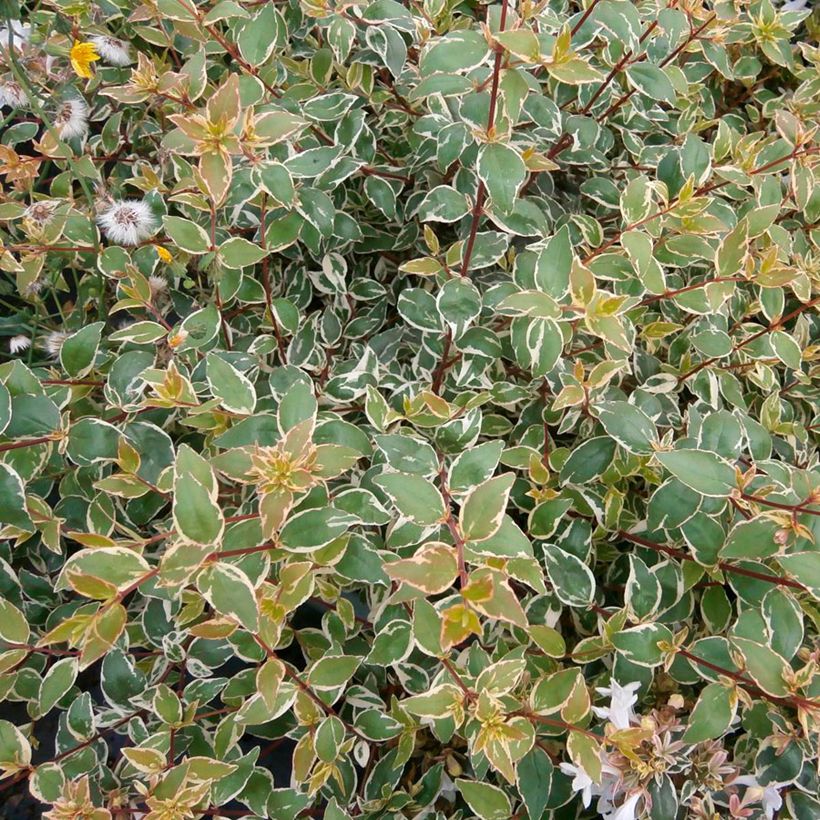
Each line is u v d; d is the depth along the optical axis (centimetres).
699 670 30
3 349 45
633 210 33
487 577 24
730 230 36
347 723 34
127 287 36
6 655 30
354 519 27
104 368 37
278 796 31
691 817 32
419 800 34
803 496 30
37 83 41
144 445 33
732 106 53
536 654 33
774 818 33
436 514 26
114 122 44
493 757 27
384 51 37
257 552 28
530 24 33
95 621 25
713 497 31
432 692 28
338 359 40
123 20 45
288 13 42
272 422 30
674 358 39
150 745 31
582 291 30
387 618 32
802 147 37
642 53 40
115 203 39
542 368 31
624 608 31
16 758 30
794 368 35
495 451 28
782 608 30
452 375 38
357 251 43
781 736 30
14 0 37
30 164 40
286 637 34
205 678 36
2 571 34
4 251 37
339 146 35
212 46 40
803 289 35
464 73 34
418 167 41
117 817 32
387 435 30
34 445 31
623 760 29
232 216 38
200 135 29
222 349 38
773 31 43
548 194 43
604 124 43
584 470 33
